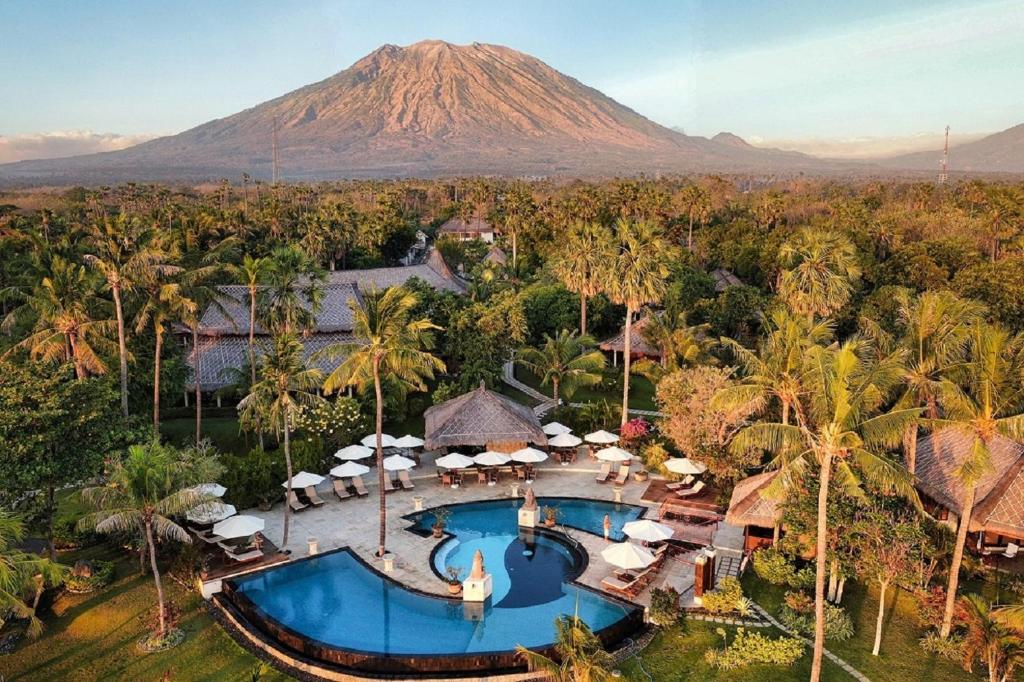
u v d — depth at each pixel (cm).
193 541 3231
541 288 7538
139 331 4319
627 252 4797
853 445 2136
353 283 6544
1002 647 2147
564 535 3450
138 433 3319
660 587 2956
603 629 2581
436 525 3472
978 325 2617
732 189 17662
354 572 3111
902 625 2680
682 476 4094
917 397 3070
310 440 4303
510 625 2708
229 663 2511
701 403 3906
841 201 12419
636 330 6744
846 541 2634
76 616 2759
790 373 2741
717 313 6931
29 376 2939
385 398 5081
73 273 4159
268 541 3388
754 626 2670
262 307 4959
